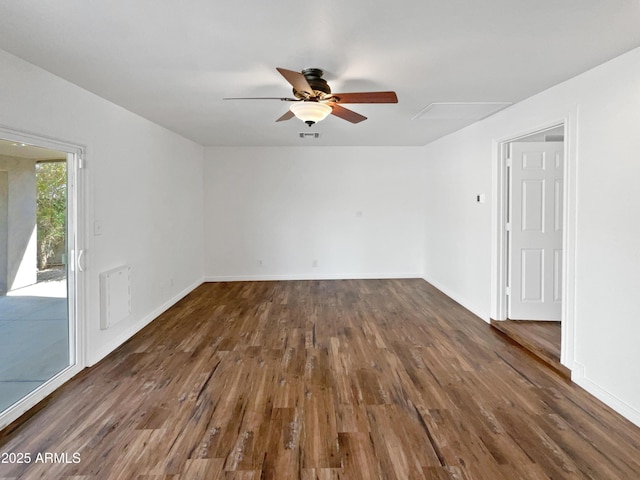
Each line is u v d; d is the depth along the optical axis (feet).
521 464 6.18
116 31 6.44
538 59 7.79
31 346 8.73
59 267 9.36
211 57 7.59
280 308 15.42
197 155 19.57
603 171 8.07
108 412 7.72
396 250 21.22
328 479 5.86
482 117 13.24
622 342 7.62
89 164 9.95
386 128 15.42
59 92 8.75
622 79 7.57
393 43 6.98
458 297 16.22
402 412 7.70
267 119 13.46
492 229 12.95
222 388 8.71
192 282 18.80
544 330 11.85
